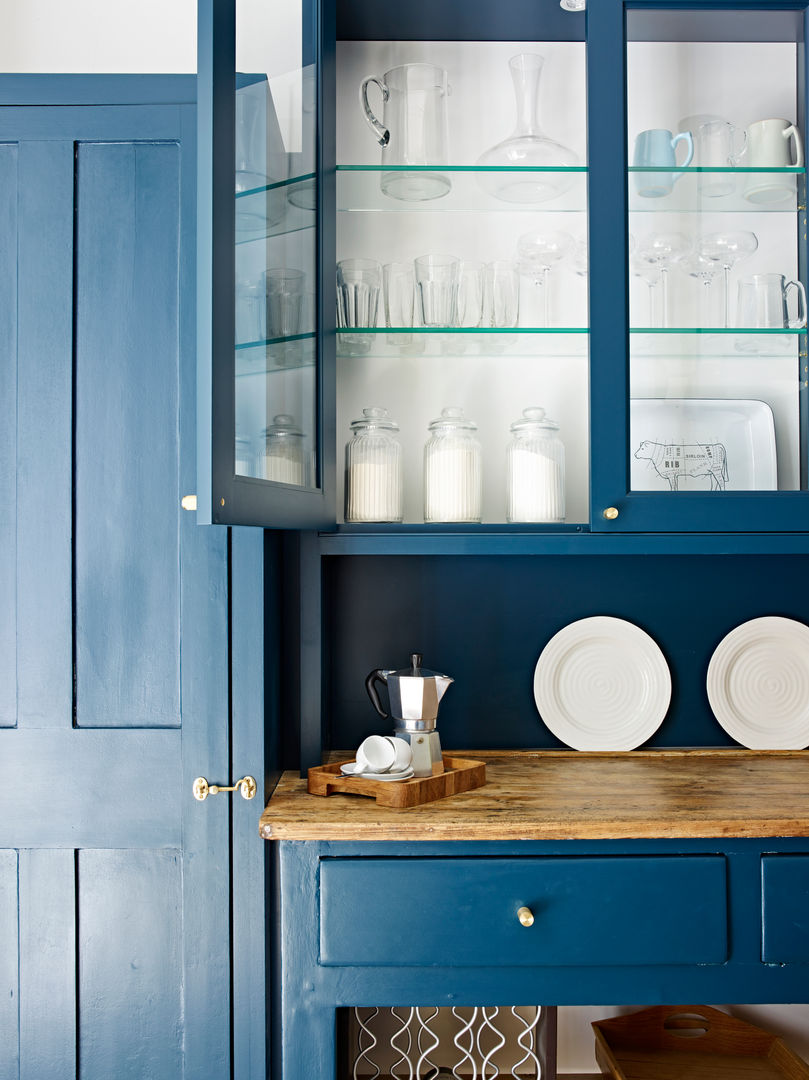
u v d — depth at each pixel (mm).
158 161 1443
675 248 1641
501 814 1349
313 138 1533
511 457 1694
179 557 1439
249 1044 1422
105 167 1441
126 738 1431
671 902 1329
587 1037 1877
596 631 1814
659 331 1637
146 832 1430
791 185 1659
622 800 1429
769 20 1709
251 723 1437
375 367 1849
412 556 1840
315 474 1534
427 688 1512
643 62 1851
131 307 1439
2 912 1425
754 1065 1757
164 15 1893
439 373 1853
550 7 1720
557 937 1323
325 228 1577
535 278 1715
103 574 1439
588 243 1595
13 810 1427
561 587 1849
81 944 1426
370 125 1678
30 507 1435
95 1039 1421
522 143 1645
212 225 1068
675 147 1650
